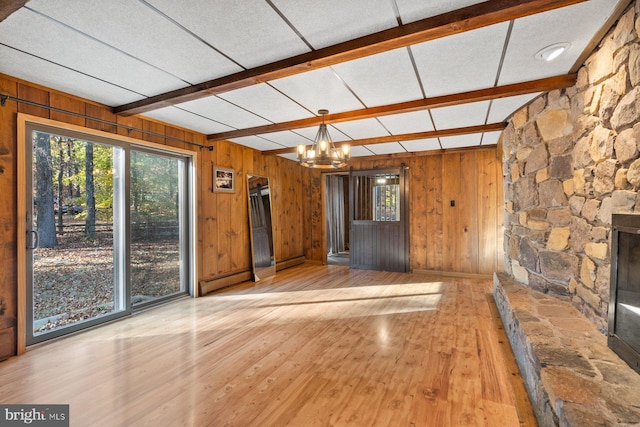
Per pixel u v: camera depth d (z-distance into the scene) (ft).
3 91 8.02
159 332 9.91
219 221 15.25
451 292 14.57
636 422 3.92
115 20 5.72
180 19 5.70
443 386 6.82
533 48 6.76
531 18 5.67
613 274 5.73
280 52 6.94
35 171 8.92
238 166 16.57
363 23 5.87
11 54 6.95
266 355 8.34
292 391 6.69
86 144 10.17
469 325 10.37
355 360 8.04
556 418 4.58
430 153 17.81
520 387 6.73
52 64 7.43
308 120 11.87
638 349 4.99
